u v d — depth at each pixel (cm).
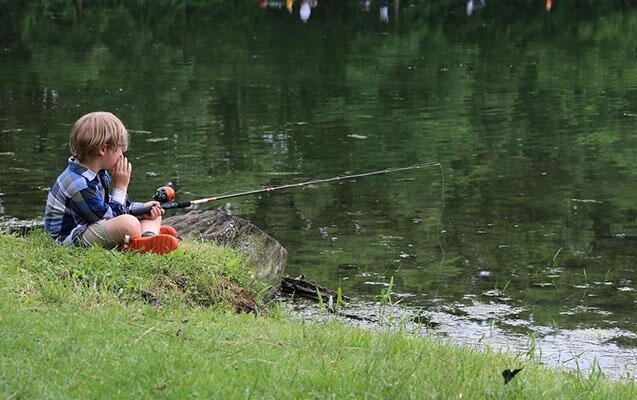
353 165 2653
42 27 5919
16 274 1235
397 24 6059
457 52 4931
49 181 2441
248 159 2709
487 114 3397
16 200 2252
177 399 873
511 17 6431
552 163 2684
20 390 850
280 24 6138
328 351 1082
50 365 916
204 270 1407
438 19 6319
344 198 2325
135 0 7225
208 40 5444
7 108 3469
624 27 5900
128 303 1246
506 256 1920
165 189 1481
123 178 1424
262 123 3225
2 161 2653
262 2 7106
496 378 1036
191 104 3578
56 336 993
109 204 1419
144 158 2711
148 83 4050
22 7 6850
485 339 1516
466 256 1920
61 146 2852
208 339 1058
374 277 1795
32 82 4059
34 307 1112
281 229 2077
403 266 1858
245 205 2256
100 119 1383
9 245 1354
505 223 2133
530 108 3512
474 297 1709
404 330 1461
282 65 4538
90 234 1376
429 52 4934
